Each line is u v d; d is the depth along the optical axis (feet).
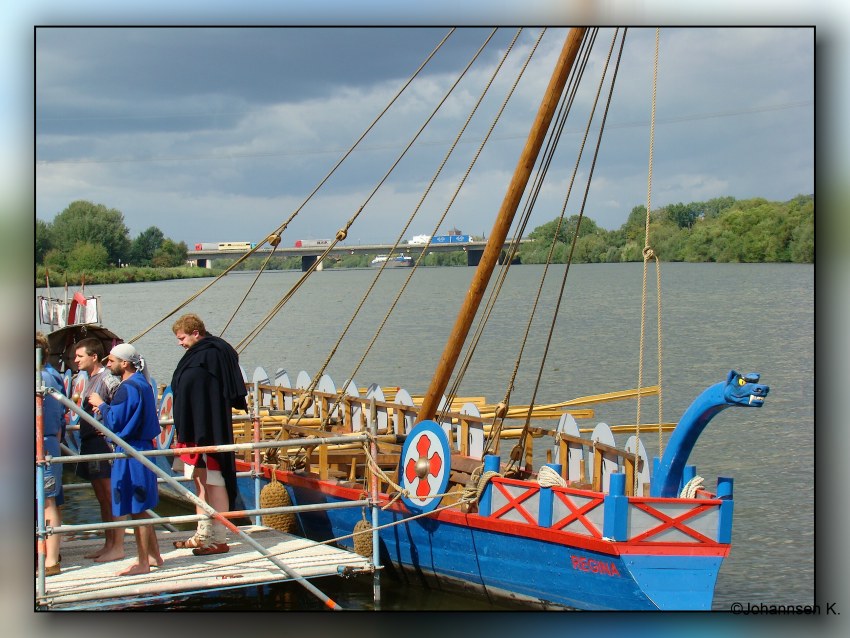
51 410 35.73
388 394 69.15
